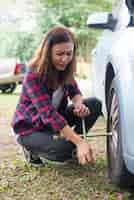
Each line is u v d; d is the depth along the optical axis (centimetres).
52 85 289
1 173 307
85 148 262
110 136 294
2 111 602
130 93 235
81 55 1333
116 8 360
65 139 293
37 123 296
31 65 285
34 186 283
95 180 291
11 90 948
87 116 320
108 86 326
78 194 269
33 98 281
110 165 290
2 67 930
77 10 1354
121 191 273
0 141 405
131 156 233
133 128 230
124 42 267
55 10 1395
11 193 271
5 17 1523
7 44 1471
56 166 319
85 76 1312
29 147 304
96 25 349
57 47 275
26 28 1463
